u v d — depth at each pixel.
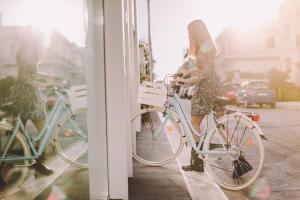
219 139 3.82
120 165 3.34
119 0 3.23
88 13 2.74
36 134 3.58
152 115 4.70
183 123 4.36
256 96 16.14
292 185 3.80
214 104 3.95
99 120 3.10
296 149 5.89
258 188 3.70
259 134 3.53
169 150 5.11
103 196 3.22
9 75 3.39
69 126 3.98
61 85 3.84
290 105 16.33
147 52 17.56
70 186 3.55
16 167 3.34
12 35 3.42
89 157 2.75
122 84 3.29
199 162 4.32
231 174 4.05
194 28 4.19
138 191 3.60
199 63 4.24
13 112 3.34
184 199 3.34
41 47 3.68
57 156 4.09
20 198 3.21
